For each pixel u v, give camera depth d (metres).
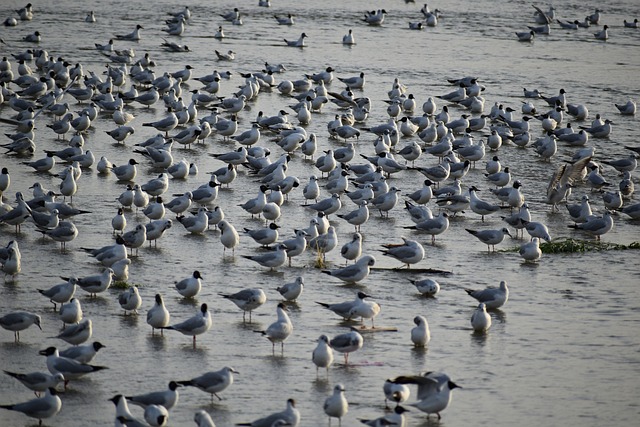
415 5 128.38
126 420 25.62
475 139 65.06
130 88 76.88
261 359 31.38
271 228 42.41
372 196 48.25
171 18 109.25
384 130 62.44
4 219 43.31
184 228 45.28
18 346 31.86
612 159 61.06
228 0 126.12
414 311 35.97
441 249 43.47
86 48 90.38
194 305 35.66
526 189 54.16
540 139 61.38
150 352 31.66
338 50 94.94
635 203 52.19
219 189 51.72
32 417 26.92
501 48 99.94
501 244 44.75
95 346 30.09
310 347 32.41
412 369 30.98
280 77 82.00
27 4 105.50
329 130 63.94
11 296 35.91
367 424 26.31
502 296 36.22
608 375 31.28
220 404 28.22
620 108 74.06
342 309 33.91
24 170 53.81
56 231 41.34
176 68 83.38
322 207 46.62
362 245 43.38
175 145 60.84
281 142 59.50
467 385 30.12
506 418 28.08
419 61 91.06
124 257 38.81
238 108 68.50
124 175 51.91
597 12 116.94
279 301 36.41
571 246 44.44
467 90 75.62
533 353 32.72
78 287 37.28
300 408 28.08
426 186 49.12
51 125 61.16
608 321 35.88
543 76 86.50
